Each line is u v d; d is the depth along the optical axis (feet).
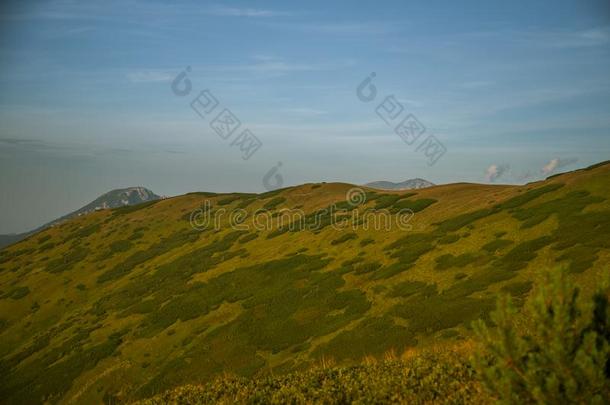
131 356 154.40
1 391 161.89
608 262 91.91
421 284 127.95
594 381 26.89
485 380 31.07
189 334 154.92
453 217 175.01
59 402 144.05
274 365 114.32
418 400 39.73
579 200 138.51
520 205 156.66
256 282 179.22
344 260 172.35
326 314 133.59
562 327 28.17
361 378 47.03
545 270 30.76
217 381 55.72
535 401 28.58
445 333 92.94
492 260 123.44
